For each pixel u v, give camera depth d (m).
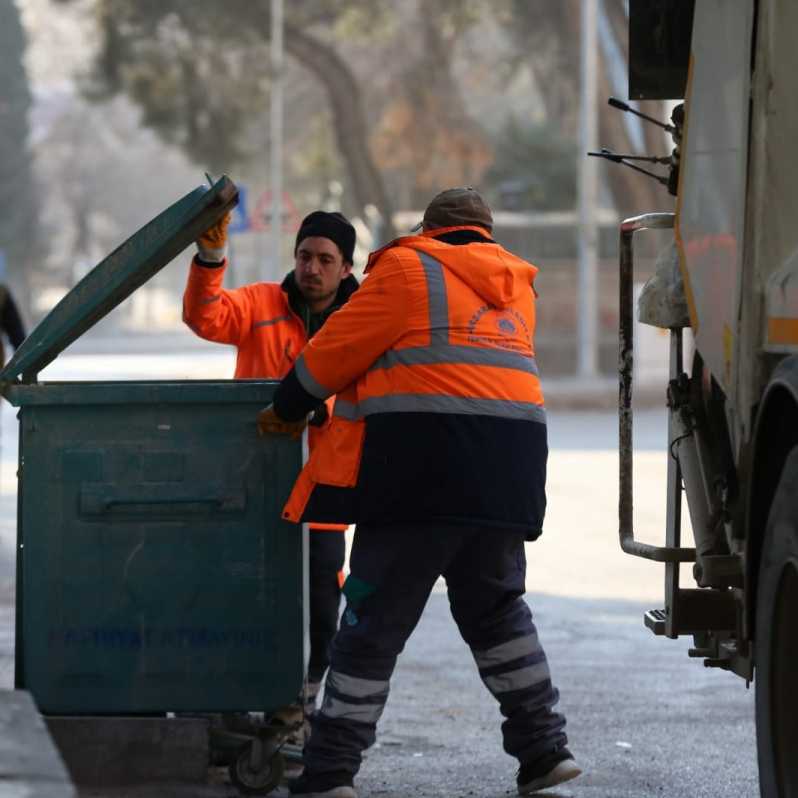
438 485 14.65
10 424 64.88
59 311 15.02
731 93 13.31
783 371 11.93
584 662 23.67
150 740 15.26
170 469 15.06
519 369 15.06
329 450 14.91
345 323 14.68
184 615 15.09
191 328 17.59
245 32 109.31
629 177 96.12
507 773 17.03
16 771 9.66
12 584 27.09
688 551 14.22
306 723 16.91
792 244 12.38
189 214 14.89
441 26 113.19
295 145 140.50
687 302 14.50
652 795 16.08
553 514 40.38
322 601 18.12
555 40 108.81
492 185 140.38
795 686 12.46
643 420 71.50
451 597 15.81
